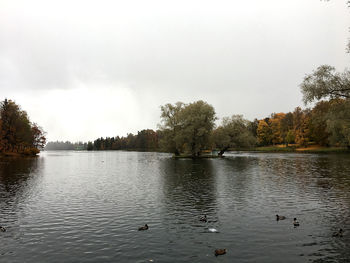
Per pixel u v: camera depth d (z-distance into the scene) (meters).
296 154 105.88
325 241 14.90
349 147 104.25
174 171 52.78
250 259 12.74
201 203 24.50
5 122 111.62
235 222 18.62
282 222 18.47
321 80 28.72
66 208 23.09
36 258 13.13
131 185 35.84
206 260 12.70
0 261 12.79
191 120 90.44
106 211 22.02
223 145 103.31
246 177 41.66
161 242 15.08
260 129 158.88
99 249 14.18
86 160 100.25
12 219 19.81
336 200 24.75
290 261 12.50
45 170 57.97
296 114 142.12
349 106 29.66
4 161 86.25
